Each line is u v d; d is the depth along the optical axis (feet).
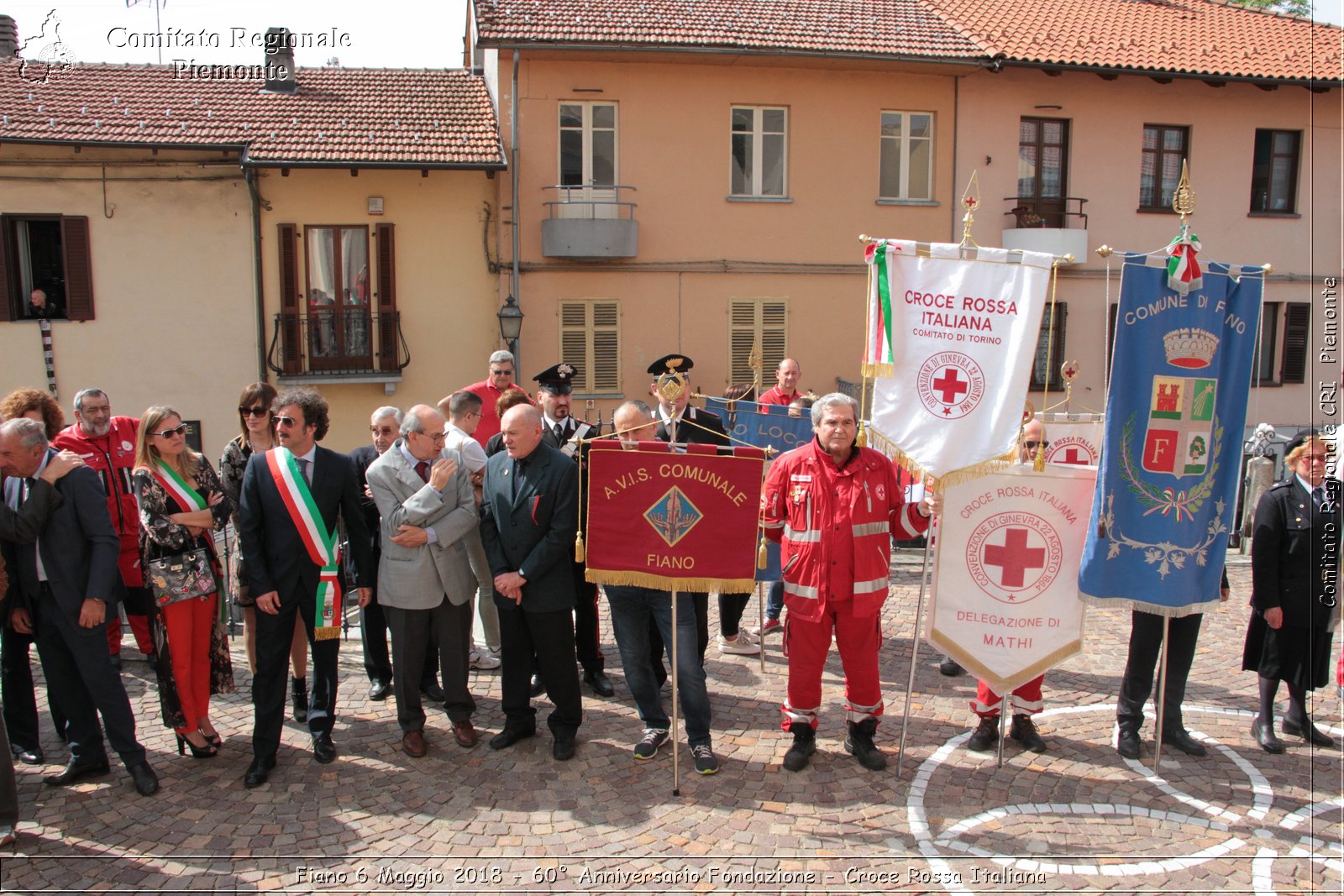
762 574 21.74
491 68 53.42
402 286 49.83
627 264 51.65
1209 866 14.10
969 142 54.34
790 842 14.69
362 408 50.19
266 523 16.83
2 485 15.78
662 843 14.66
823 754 17.63
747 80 51.85
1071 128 55.57
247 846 14.57
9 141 44.42
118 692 16.11
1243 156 57.67
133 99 49.85
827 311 53.78
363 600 17.74
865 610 16.69
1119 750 17.76
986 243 55.21
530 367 51.49
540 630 17.19
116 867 14.02
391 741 18.26
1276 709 20.17
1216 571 17.06
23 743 17.37
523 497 17.20
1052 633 17.13
